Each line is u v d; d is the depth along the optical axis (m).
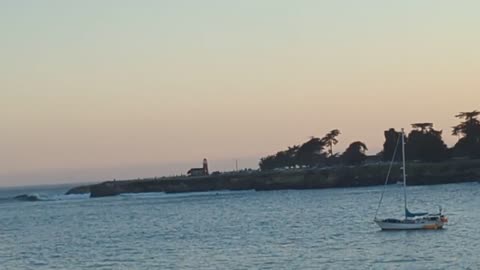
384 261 64.69
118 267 70.12
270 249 77.25
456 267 59.66
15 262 78.62
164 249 83.25
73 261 76.88
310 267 63.16
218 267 66.19
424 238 80.19
